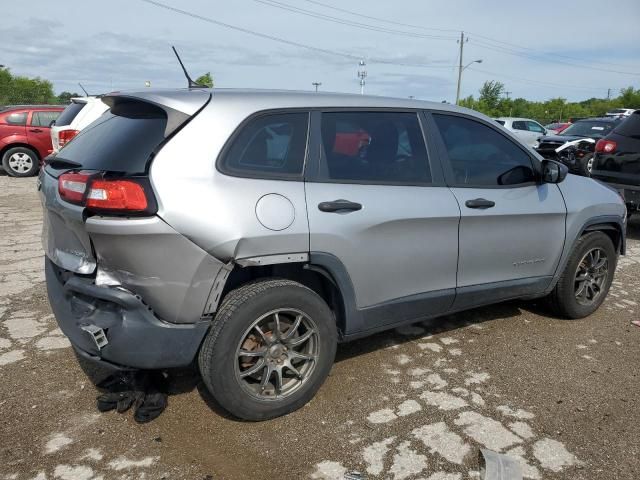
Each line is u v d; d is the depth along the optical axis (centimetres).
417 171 356
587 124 1569
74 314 289
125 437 289
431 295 364
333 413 316
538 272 424
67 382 342
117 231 261
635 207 753
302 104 319
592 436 301
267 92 321
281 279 303
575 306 457
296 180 304
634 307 505
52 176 311
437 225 354
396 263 340
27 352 381
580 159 1343
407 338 420
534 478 266
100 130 314
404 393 340
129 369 283
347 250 315
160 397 309
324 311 313
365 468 270
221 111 291
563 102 8025
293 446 285
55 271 317
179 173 271
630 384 359
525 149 416
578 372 373
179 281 271
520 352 401
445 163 370
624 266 642
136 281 270
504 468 267
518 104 7575
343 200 314
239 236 277
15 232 735
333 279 318
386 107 353
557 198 425
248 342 300
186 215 266
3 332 413
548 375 368
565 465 276
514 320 462
